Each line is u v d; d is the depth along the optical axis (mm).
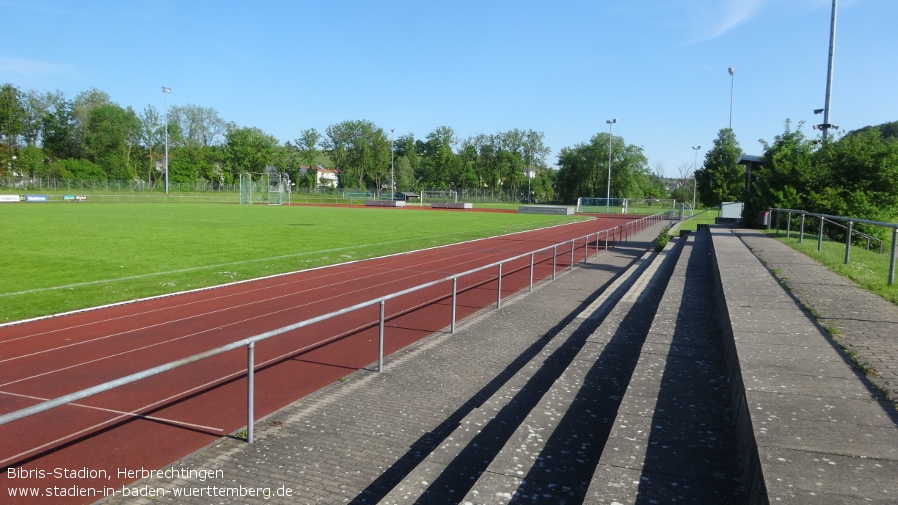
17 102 88312
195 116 115312
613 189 100750
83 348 8445
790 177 24703
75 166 91750
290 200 81188
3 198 60500
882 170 21984
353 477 4359
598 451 4152
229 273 15523
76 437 5312
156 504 4000
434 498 3734
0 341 8781
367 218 42625
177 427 5543
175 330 9562
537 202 103875
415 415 5648
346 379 6863
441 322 10203
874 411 3609
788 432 3275
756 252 13547
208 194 87000
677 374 5457
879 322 6098
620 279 14773
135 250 20125
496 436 4770
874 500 2533
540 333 9297
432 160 126375
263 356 8000
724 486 3301
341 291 13305
